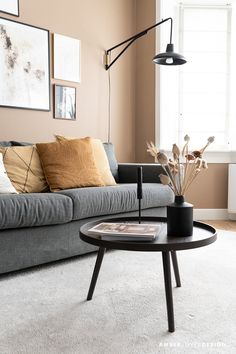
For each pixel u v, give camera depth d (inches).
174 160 60.2
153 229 57.2
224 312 60.4
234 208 148.3
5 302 64.2
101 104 145.6
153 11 152.5
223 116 158.9
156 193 105.0
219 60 157.4
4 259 74.9
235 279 76.8
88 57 139.6
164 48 153.5
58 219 82.0
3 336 52.1
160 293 68.6
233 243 109.2
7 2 112.3
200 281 75.4
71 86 134.2
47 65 124.7
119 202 95.4
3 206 71.8
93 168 104.8
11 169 96.0
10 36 113.1
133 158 159.8
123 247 51.8
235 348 48.9
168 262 55.2
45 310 60.9
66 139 111.5
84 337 51.9
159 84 152.7
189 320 57.3
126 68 154.7
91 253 97.0
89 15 138.9
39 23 122.2
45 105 124.7
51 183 98.0
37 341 50.7
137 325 55.6
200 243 53.7
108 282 74.4
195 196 153.9
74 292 69.0
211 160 153.4
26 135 120.1
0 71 111.0
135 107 159.2
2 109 112.8
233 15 155.6
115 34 149.3
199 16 156.1
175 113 159.8
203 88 158.6
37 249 80.4
